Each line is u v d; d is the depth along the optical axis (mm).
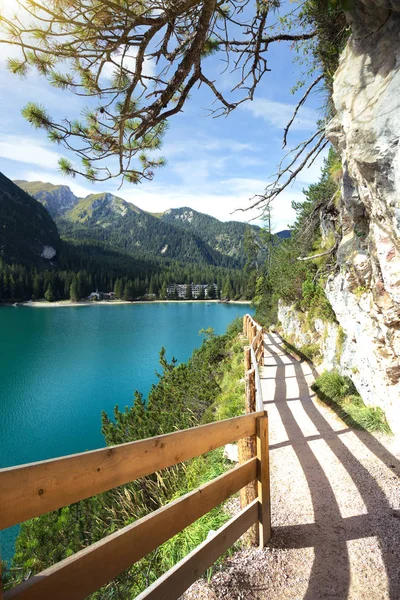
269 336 18719
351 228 6555
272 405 7445
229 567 2701
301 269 13914
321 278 10656
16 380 29625
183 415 8281
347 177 4555
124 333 58438
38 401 24109
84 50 3004
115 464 1633
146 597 1790
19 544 6309
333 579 2553
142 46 2979
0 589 1133
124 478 1678
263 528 2906
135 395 11336
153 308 115812
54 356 39688
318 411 6707
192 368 16750
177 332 59875
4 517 1189
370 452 4770
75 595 1401
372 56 2930
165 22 2920
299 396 7836
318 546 2928
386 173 2869
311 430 5812
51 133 3484
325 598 2383
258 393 4055
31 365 35344
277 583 2537
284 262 15969
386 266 3654
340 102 3275
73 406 23062
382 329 4820
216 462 4836
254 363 5848
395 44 2730
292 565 2709
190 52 3074
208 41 3906
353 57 3137
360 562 2721
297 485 4113
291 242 14555
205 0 2793
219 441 2436
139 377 30625
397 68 2701
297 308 14969
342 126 3488
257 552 2865
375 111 2850
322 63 5051
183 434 2086
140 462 1771
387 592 2414
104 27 2803
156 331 61125
